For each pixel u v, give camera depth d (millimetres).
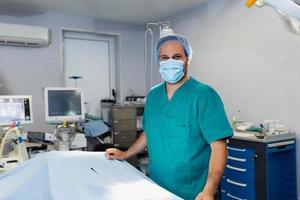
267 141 2271
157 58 1416
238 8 3051
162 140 1306
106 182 1076
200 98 1216
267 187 2270
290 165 2521
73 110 2672
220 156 1101
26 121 2367
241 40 3031
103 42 4352
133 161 3115
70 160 1288
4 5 3418
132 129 3602
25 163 1341
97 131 3381
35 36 3297
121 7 3594
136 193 963
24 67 3615
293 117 2572
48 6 3502
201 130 1204
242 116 3055
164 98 1361
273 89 2732
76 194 1021
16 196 1251
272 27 2717
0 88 3479
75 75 4109
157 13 3883
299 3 747
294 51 2547
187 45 1334
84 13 3826
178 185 1230
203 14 3518
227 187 2564
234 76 3135
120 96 4324
